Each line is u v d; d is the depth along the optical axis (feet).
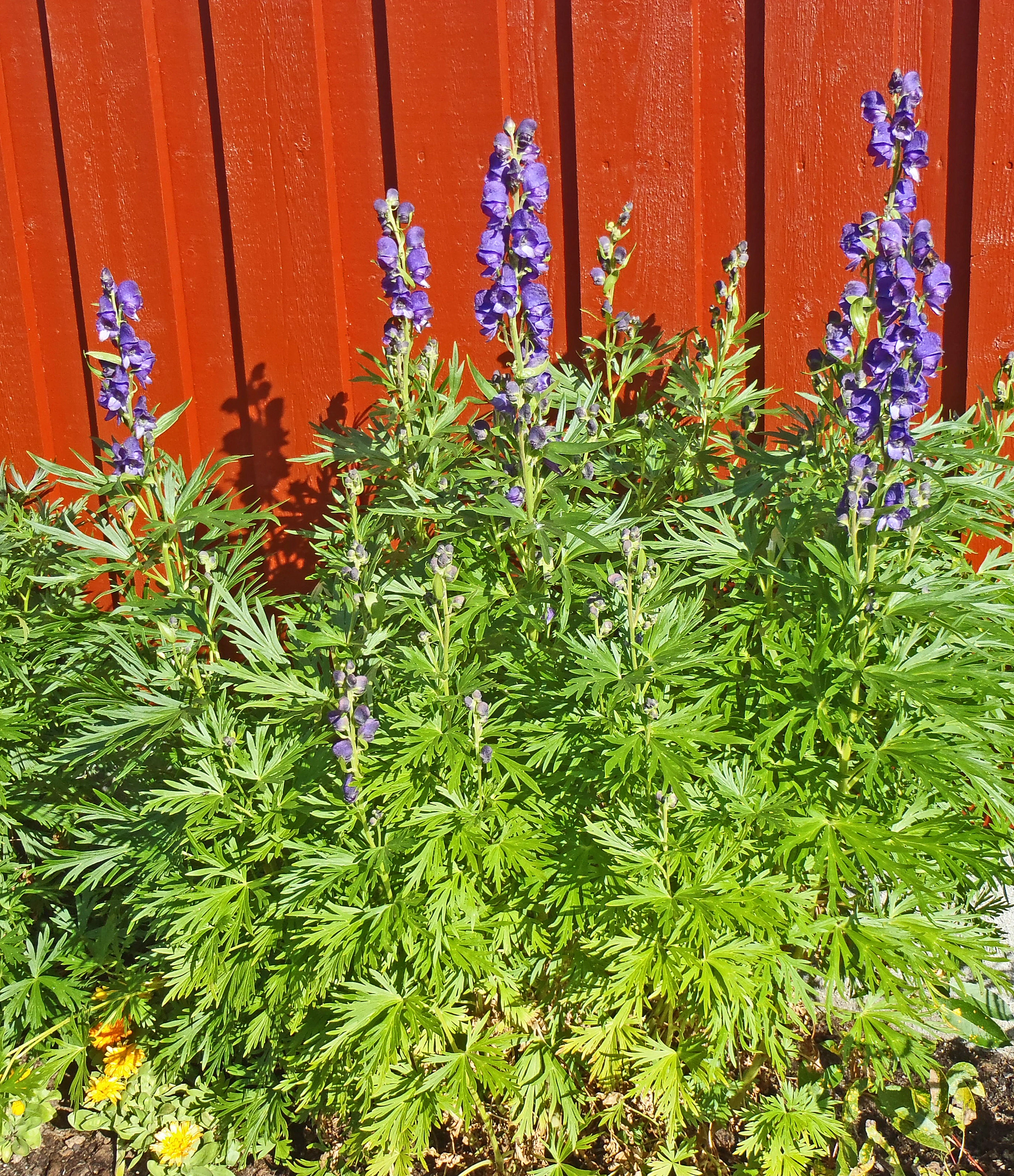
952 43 3.26
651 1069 2.62
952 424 3.05
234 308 3.84
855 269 2.98
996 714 2.75
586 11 3.43
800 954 2.84
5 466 4.09
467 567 3.03
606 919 2.59
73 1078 3.15
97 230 3.85
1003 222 3.31
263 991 2.78
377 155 3.65
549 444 2.74
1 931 3.17
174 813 2.96
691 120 3.44
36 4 3.76
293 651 2.97
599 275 3.42
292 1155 2.91
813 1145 2.73
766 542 2.95
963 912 2.86
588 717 2.65
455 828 2.61
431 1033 2.69
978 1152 2.86
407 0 3.51
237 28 3.62
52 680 3.33
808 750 2.72
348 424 3.83
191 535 3.25
